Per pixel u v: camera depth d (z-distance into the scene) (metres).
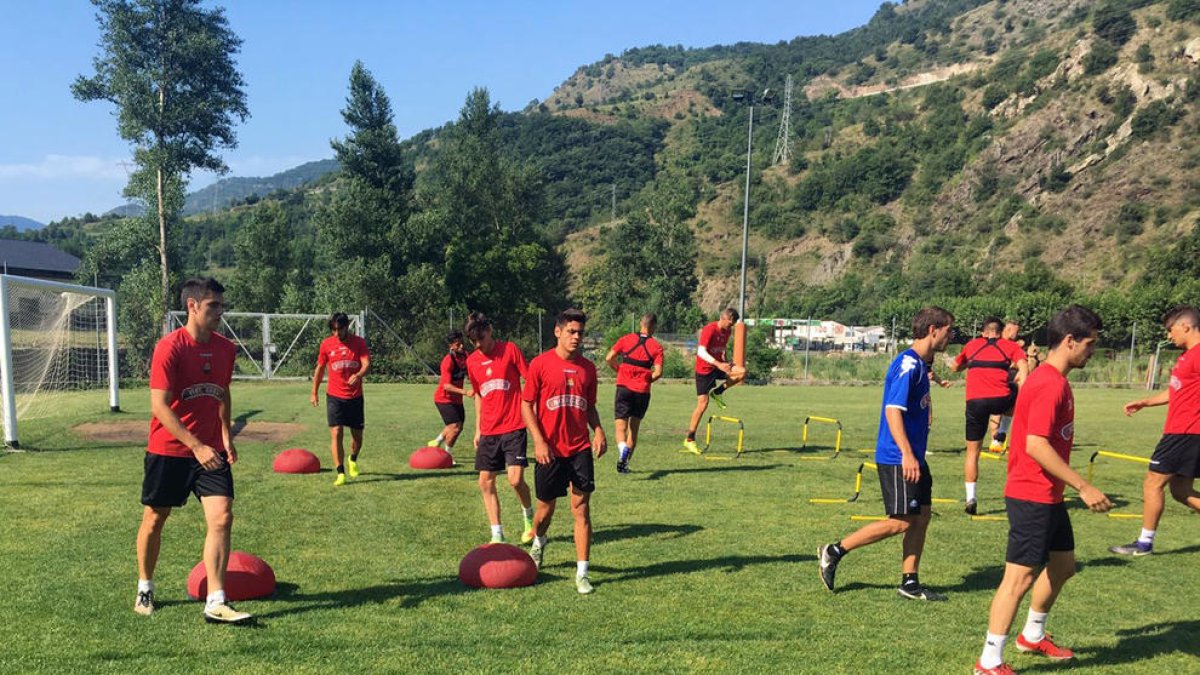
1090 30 98.19
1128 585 5.75
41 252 73.50
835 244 93.81
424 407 18.25
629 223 74.06
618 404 10.12
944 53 174.38
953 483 9.80
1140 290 44.78
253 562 5.23
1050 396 3.99
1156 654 4.46
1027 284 63.97
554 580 5.66
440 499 8.34
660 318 56.69
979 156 93.88
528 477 9.66
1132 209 73.88
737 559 6.21
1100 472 10.95
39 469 9.78
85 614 4.80
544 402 5.57
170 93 33.06
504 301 49.91
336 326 8.84
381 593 5.30
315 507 7.91
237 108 34.34
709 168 123.00
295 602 5.10
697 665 4.16
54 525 7.00
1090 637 4.72
